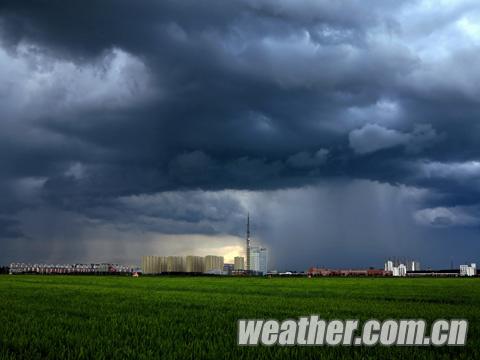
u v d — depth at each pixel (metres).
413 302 34.25
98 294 42.38
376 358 12.80
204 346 14.46
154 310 26.44
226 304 31.05
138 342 14.99
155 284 71.19
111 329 17.81
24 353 13.15
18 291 46.72
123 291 48.38
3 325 18.55
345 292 50.28
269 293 47.03
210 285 68.94
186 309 26.92
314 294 45.62
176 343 14.73
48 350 13.62
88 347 13.91
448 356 13.09
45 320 20.73
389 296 42.56
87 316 23.30
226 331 17.73
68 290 49.59
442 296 42.97
